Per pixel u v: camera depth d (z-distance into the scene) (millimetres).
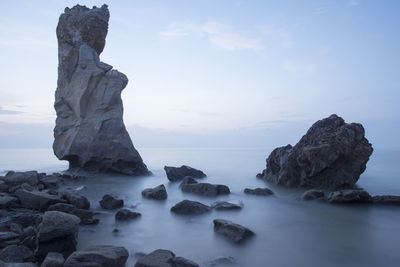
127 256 9047
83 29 31844
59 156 31031
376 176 29156
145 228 12531
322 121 25250
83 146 30141
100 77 31000
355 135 22828
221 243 10742
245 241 10914
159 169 37906
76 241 10070
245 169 38469
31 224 12578
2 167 37312
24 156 63375
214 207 16234
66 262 7914
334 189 21766
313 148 22469
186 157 67250
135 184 24812
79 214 13305
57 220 9422
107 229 12328
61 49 32125
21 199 15398
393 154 70812
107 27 33906
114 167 30438
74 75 31453
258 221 13734
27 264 7531
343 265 8922
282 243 10773
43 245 9047
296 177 24078
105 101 30922
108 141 30438
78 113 30844
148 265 8047
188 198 19172
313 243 10781
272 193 20531
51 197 14930
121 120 31547
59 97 31969
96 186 23547
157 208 16250
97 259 8133
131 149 31141
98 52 33750
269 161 28469
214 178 29422
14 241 9695
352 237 11438
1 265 7402
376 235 11688
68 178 26859
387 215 14805
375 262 9148
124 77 32781
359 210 15852
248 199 18984
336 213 15227
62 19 32312
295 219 14086
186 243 10734
